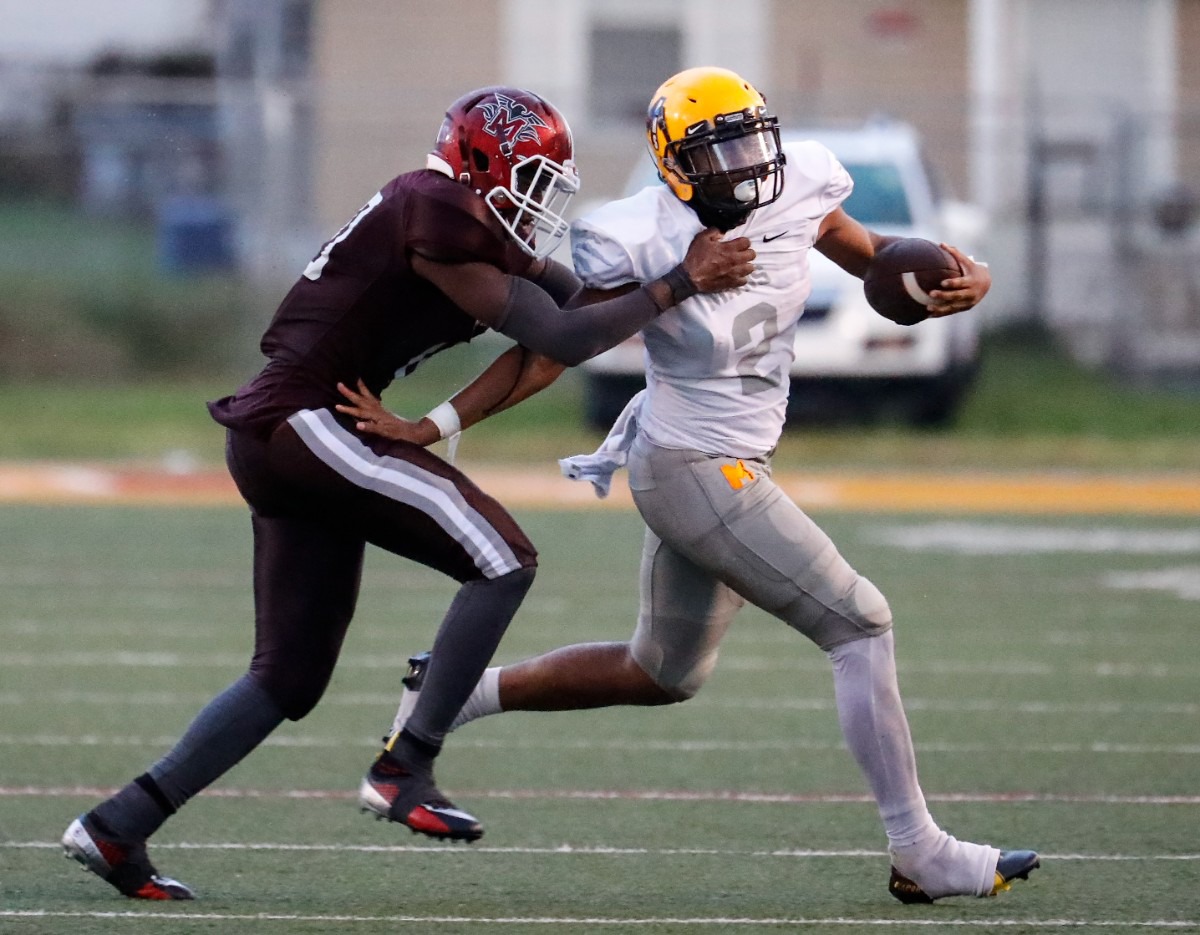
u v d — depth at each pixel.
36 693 27.02
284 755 23.64
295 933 15.92
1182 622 33.06
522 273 17.25
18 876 17.89
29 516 45.06
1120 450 56.00
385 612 33.94
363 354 16.27
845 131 56.78
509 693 18.08
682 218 16.34
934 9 76.31
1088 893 17.42
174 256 71.06
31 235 75.19
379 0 76.00
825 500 48.00
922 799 16.77
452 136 16.11
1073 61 76.75
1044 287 67.88
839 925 16.28
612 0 76.88
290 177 68.81
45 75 82.00
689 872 18.25
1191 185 75.06
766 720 25.83
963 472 52.91
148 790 16.64
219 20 88.62
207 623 32.59
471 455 54.84
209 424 59.88
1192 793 21.67
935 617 33.53
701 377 16.56
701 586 17.47
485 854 18.97
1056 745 24.19
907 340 52.75
